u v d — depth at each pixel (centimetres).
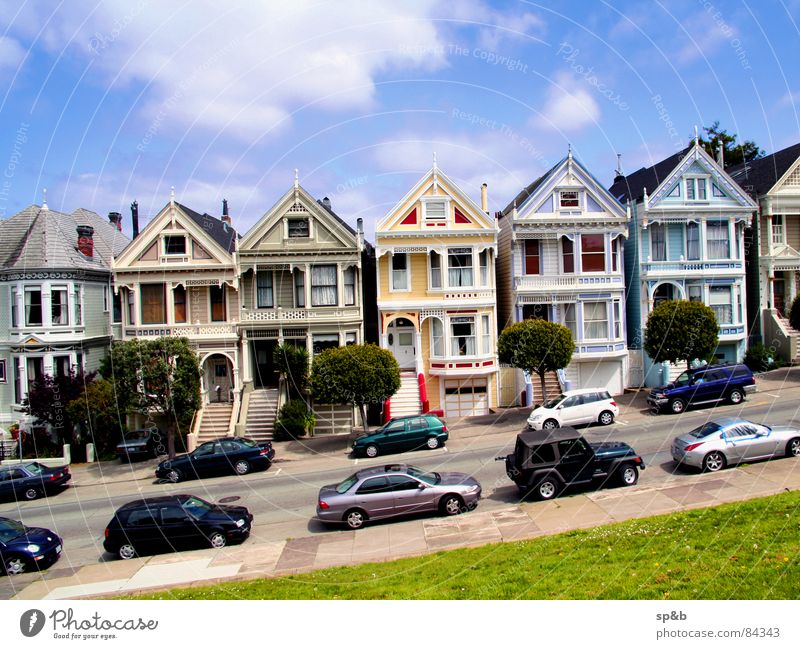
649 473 1784
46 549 1541
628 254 3362
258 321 2997
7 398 2994
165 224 3000
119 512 1576
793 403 2466
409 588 1110
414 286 3086
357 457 2422
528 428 2547
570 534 1320
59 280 2972
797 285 3453
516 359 2703
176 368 2591
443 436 2412
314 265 3045
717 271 3228
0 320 2981
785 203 3334
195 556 1500
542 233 3122
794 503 1309
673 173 3184
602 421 2464
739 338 3244
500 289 3456
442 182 3052
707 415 2427
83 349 3075
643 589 1008
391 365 2623
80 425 2822
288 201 3011
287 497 1977
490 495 1759
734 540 1147
